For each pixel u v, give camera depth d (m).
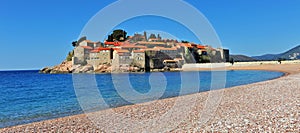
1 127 12.93
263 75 50.66
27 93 33.41
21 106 21.34
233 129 8.60
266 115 10.48
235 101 15.95
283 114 10.44
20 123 14.05
